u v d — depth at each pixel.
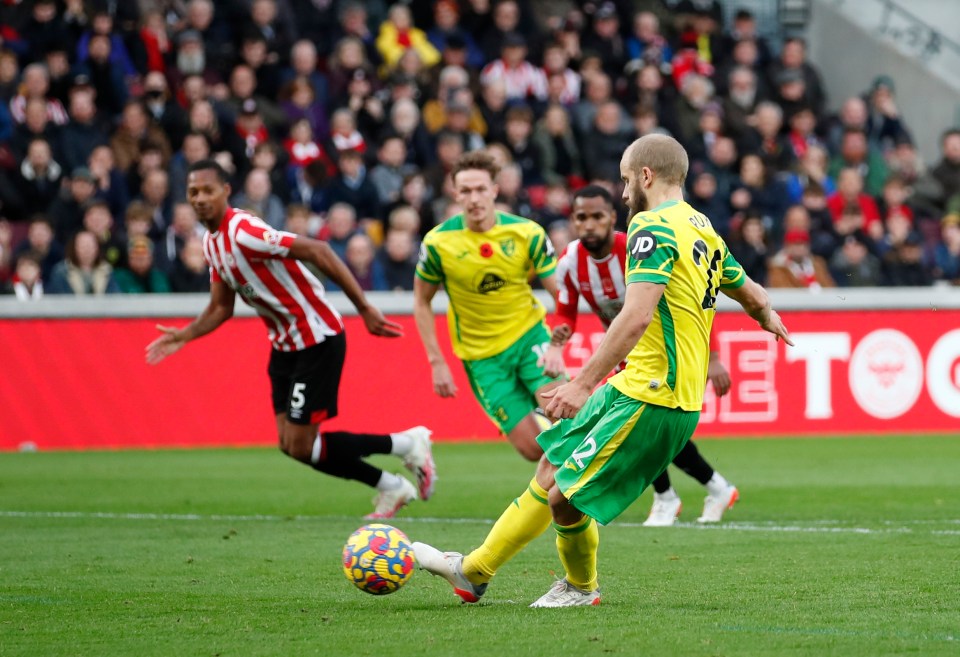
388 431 44.31
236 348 44.03
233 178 48.88
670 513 26.25
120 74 51.59
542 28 61.03
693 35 61.78
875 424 47.28
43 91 48.88
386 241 47.53
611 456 15.80
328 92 54.00
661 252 15.20
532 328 27.19
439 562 16.81
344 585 18.75
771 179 54.81
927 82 67.94
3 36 51.81
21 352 42.56
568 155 53.81
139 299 43.28
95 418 43.03
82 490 32.66
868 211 56.72
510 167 49.94
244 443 44.03
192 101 50.16
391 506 27.45
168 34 54.69
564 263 24.70
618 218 52.72
